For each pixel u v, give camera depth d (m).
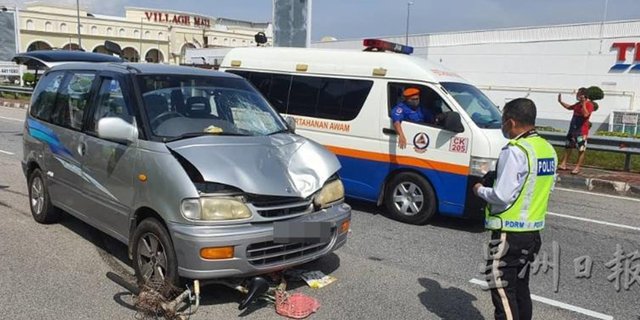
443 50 43.66
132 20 74.69
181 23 79.31
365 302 4.33
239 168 3.95
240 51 8.82
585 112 10.27
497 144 6.30
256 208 3.86
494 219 3.32
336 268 5.09
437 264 5.34
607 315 4.32
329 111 7.55
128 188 4.26
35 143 5.89
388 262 5.34
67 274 4.64
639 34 37.25
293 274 4.70
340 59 7.62
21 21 61.53
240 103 5.08
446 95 6.66
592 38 35.50
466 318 4.12
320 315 4.05
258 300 4.17
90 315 3.89
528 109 3.25
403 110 6.80
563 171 10.80
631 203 8.68
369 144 7.16
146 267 4.21
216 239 3.69
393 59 7.14
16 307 3.98
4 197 7.20
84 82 5.33
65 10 71.38
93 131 4.89
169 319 3.79
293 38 13.39
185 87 4.84
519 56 39.16
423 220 6.78
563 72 37.03
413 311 4.20
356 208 7.62
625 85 34.53
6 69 31.16
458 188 6.46
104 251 5.25
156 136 4.21
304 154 4.51
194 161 3.88
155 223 4.00
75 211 5.20
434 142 6.61
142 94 4.52
